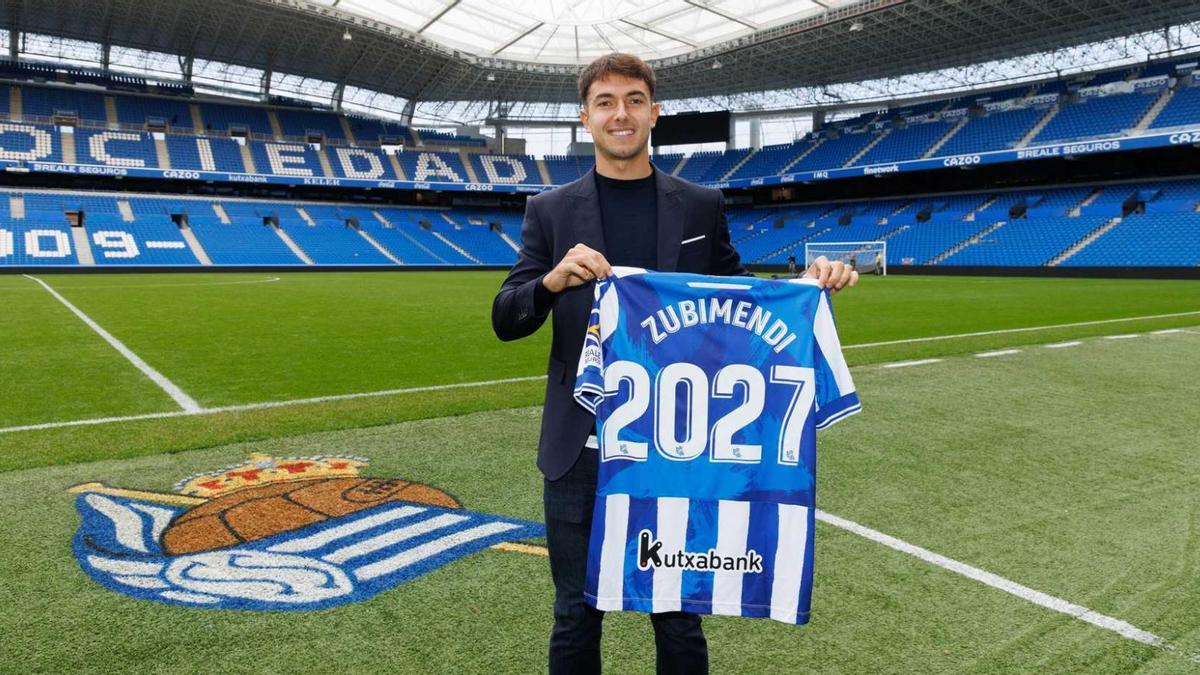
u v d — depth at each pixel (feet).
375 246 130.82
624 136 6.17
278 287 75.25
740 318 6.11
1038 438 16.75
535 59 123.03
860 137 135.44
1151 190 105.50
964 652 8.00
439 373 25.30
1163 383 23.02
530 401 20.34
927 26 99.71
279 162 133.90
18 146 114.73
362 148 145.69
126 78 128.98
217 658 7.65
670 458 6.02
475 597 9.07
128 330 37.27
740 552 6.02
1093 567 10.10
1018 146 111.55
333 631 8.22
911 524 11.67
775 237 138.31
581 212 6.32
